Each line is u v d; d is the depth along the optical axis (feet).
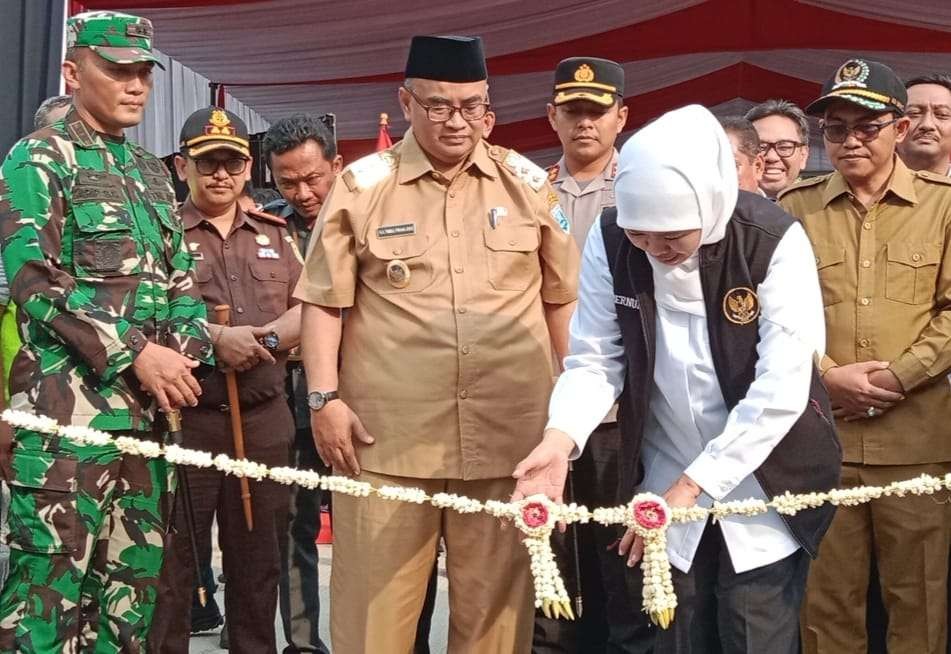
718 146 9.05
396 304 10.95
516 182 11.37
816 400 9.39
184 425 12.96
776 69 34.99
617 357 9.89
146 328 11.64
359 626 10.94
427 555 11.11
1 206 11.14
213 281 13.78
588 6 28.58
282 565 14.64
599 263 9.89
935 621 12.21
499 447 10.90
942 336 11.89
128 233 11.56
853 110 12.19
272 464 13.30
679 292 9.35
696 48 31.83
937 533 12.16
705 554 9.67
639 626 12.76
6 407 12.06
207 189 13.79
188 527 12.58
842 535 12.44
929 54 31.76
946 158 15.20
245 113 40.52
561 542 13.05
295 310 13.60
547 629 13.21
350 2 27.89
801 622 12.73
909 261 12.28
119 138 12.01
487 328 10.87
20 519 11.07
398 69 32.58
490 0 28.02
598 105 13.70
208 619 16.57
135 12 28.17
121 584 11.68
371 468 10.94
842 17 29.35
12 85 20.83
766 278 9.16
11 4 20.80
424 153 11.23
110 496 11.39
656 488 9.89
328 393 10.96
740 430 8.95
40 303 10.93
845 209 12.70
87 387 11.19
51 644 10.98
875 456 12.14
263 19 28.76
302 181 15.34
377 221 11.07
